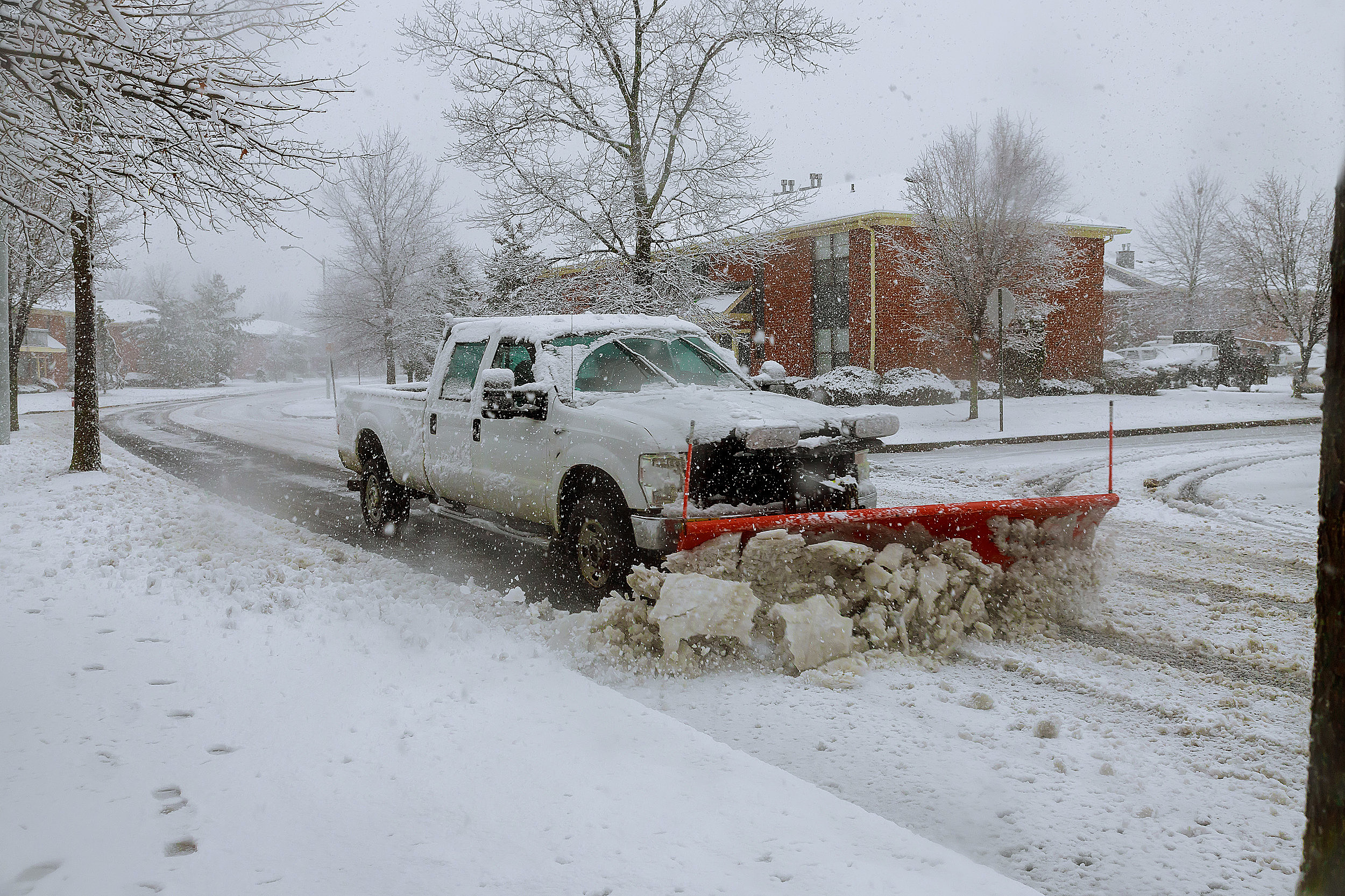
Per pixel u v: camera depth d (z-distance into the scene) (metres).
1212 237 42.22
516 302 19.45
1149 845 3.11
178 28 5.77
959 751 3.88
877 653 5.04
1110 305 52.69
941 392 28.72
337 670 4.46
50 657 4.59
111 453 17.66
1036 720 4.23
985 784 3.56
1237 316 42.44
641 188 18.50
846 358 30.67
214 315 77.50
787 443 5.81
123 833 2.88
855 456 6.54
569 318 7.55
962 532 5.60
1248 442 18.75
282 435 23.59
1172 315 50.97
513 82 18.12
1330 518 2.25
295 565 7.05
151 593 5.98
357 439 9.48
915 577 5.32
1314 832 2.30
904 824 3.24
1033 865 2.98
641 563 6.18
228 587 6.12
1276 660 5.12
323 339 38.97
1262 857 3.02
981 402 29.08
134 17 5.62
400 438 8.66
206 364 72.94
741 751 3.88
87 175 6.16
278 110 5.89
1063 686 4.71
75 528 8.52
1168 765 3.75
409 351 32.53
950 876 2.66
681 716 4.29
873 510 5.28
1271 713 4.32
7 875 2.63
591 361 7.15
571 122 18.36
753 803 3.11
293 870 2.67
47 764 3.36
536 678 4.39
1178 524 9.74
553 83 18.03
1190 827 3.20
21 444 18.48
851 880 2.62
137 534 8.23
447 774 3.32
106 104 5.42
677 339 7.77
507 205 18.41
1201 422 22.95
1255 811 3.35
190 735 3.65
